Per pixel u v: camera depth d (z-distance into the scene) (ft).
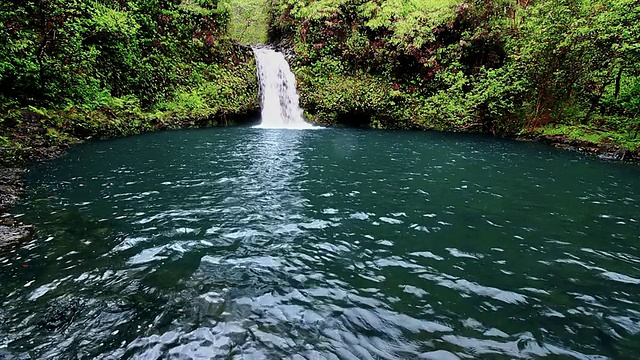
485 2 53.31
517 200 20.16
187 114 48.91
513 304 10.08
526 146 40.68
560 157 34.22
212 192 19.98
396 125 57.67
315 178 23.86
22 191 18.90
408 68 60.29
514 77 46.34
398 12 60.44
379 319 9.28
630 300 10.37
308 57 63.26
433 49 57.88
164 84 49.90
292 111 61.62
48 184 20.39
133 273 11.16
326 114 59.21
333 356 7.91
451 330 8.90
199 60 56.34
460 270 11.98
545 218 17.28
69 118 34.83
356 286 10.84
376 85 59.93
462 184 23.40
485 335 8.73
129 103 43.24
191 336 8.41
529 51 43.91
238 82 57.00
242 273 11.41
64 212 16.12
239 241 13.78
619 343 8.52
